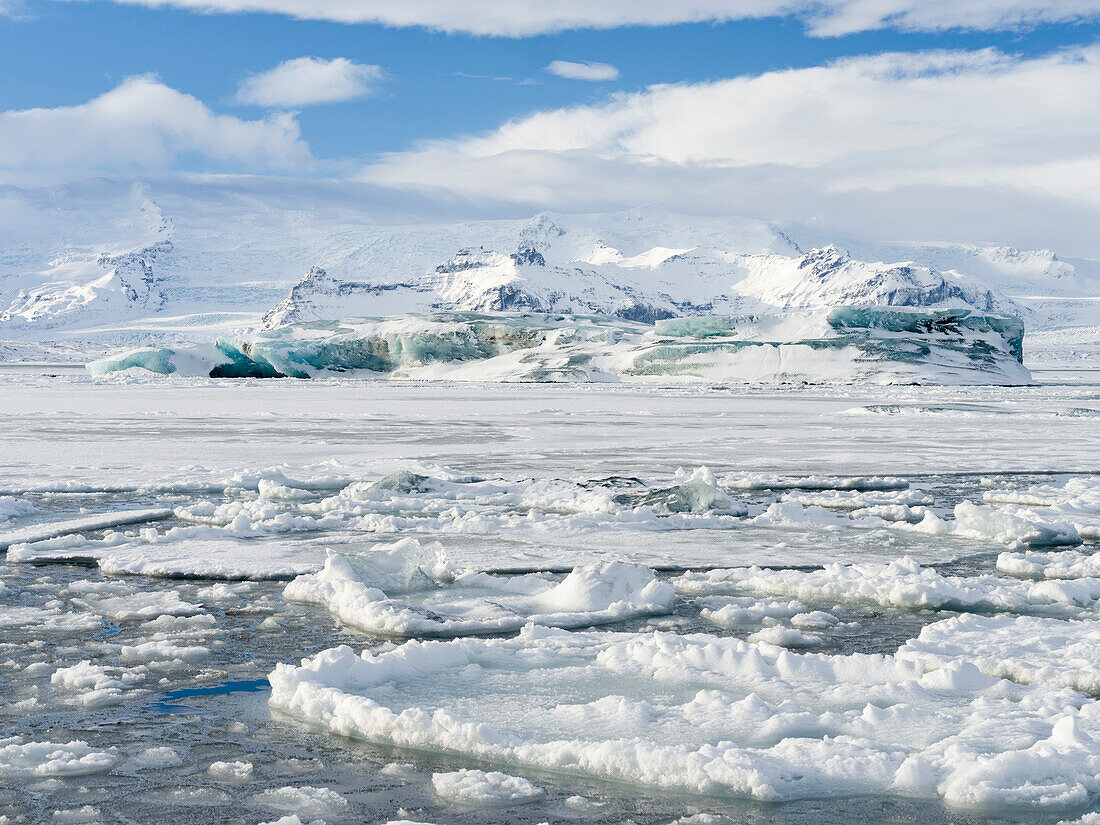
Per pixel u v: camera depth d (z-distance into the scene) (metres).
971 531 13.81
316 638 8.24
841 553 12.43
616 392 75.50
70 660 7.55
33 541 12.66
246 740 5.85
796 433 34.06
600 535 13.59
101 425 36.16
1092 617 8.97
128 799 5.02
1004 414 46.41
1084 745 5.39
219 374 115.50
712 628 8.70
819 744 5.45
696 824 4.71
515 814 4.84
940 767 5.22
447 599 9.71
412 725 5.79
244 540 12.94
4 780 5.25
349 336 120.50
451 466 22.78
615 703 6.12
